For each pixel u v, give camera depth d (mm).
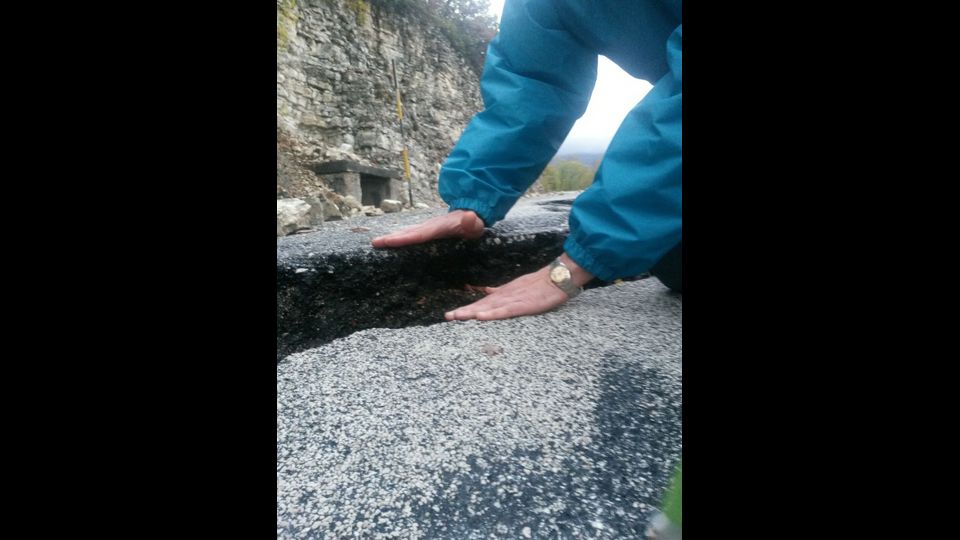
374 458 771
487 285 1677
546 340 1193
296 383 1028
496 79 1540
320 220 4953
